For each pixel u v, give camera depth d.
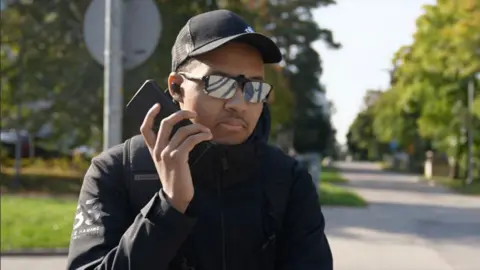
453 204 22.72
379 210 19.39
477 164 41.72
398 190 31.98
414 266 10.23
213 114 2.00
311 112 55.06
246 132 2.04
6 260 9.69
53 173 27.23
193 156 2.01
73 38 21.25
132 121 2.11
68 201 16.86
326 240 2.21
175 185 1.79
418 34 25.66
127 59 6.73
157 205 1.80
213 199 2.06
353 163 110.56
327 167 63.25
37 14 21.33
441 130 37.78
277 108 25.00
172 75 2.09
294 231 2.14
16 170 22.30
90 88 21.00
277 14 35.19
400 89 39.53
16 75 21.81
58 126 21.66
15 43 21.80
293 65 45.06
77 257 1.97
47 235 11.02
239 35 1.98
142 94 1.95
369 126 92.56
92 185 2.07
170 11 20.38
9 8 21.22
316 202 2.19
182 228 1.78
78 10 21.06
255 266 2.08
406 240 13.09
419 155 60.28
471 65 20.05
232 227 2.06
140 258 1.78
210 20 2.04
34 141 23.66
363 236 13.52
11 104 22.08
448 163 49.72
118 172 2.06
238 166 2.05
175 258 2.03
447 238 13.52
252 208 2.08
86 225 2.00
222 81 1.98
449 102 36.47
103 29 6.75
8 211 13.72
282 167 2.15
